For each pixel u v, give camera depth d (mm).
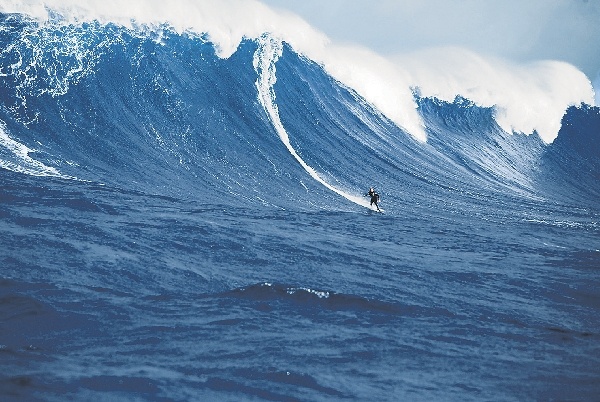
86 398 33250
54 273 62625
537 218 145500
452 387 37531
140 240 77812
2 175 111562
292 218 106062
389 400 35219
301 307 54500
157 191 124812
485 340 48375
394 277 71062
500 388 37719
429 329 50500
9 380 34875
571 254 92312
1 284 57594
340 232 97312
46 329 47500
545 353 45594
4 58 152750
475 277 72875
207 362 40250
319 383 37125
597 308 63531
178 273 67312
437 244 94938
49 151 132375
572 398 36562
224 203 125688
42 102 146375
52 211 88438
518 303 63469
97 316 50500
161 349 43031
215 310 52750
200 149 149000
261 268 71688
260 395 35000
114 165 133250
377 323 51375
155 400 33562
